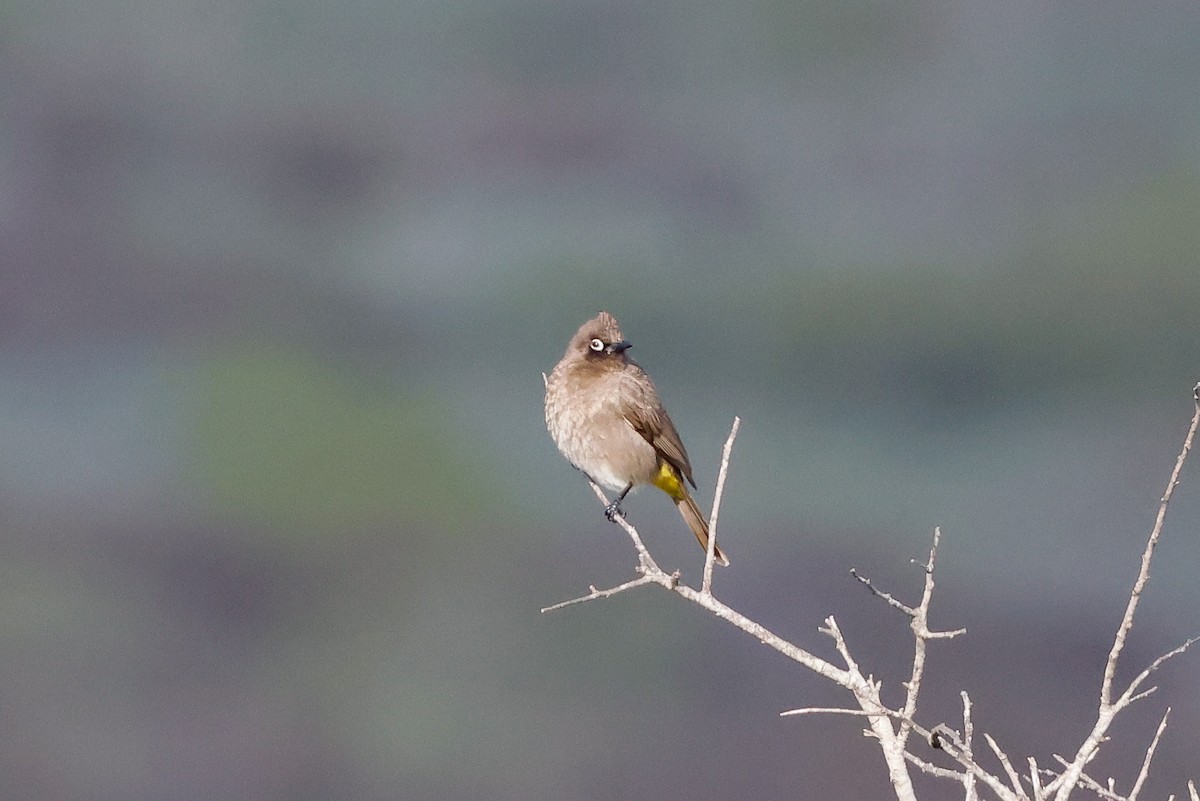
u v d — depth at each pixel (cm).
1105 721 551
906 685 568
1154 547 548
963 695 573
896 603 567
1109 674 553
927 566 565
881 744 575
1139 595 550
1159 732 562
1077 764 550
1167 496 543
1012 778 555
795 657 608
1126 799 554
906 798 564
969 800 555
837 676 600
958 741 564
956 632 560
